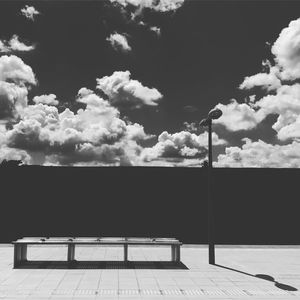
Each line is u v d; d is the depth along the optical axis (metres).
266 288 8.11
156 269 9.91
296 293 7.71
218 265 10.66
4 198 16.98
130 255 12.19
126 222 17.08
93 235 16.94
